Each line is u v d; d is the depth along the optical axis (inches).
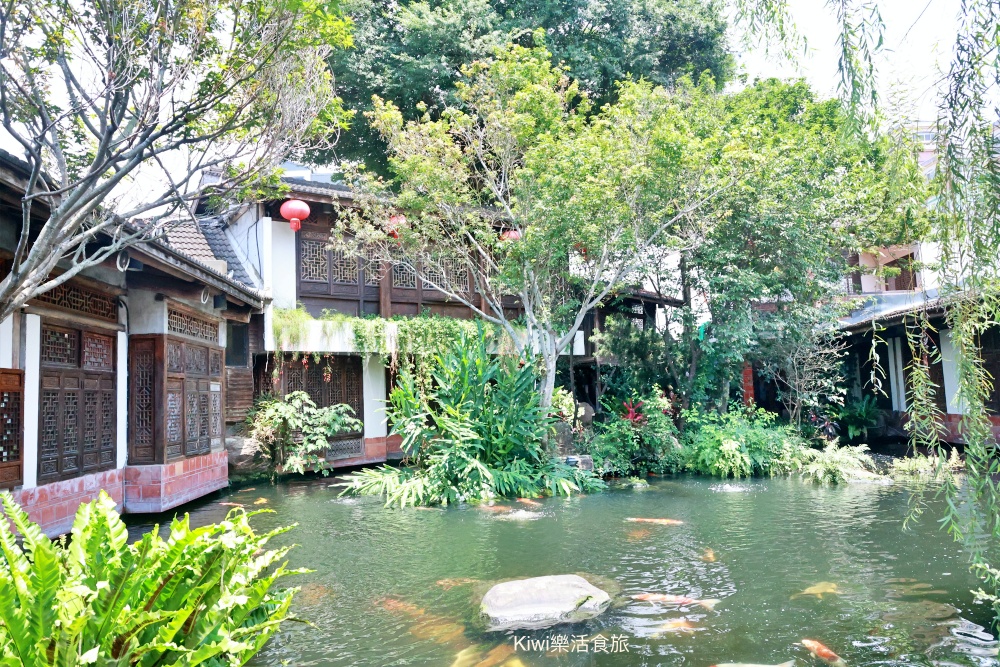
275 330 511.8
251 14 220.2
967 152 121.9
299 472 518.9
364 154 711.7
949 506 132.4
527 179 469.4
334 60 626.2
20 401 264.1
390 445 603.8
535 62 497.0
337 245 506.6
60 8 205.3
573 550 294.4
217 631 119.9
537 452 478.3
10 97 207.9
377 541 315.3
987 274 121.7
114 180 200.5
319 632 197.3
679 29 720.3
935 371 602.2
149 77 208.8
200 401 414.0
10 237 253.9
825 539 307.7
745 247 606.2
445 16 636.1
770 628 195.9
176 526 125.7
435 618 208.5
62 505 290.0
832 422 645.3
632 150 466.3
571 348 625.0
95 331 321.7
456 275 635.5
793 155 569.9
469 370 470.3
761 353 625.6
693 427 591.5
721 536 319.0
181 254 319.0
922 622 197.8
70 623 101.7
